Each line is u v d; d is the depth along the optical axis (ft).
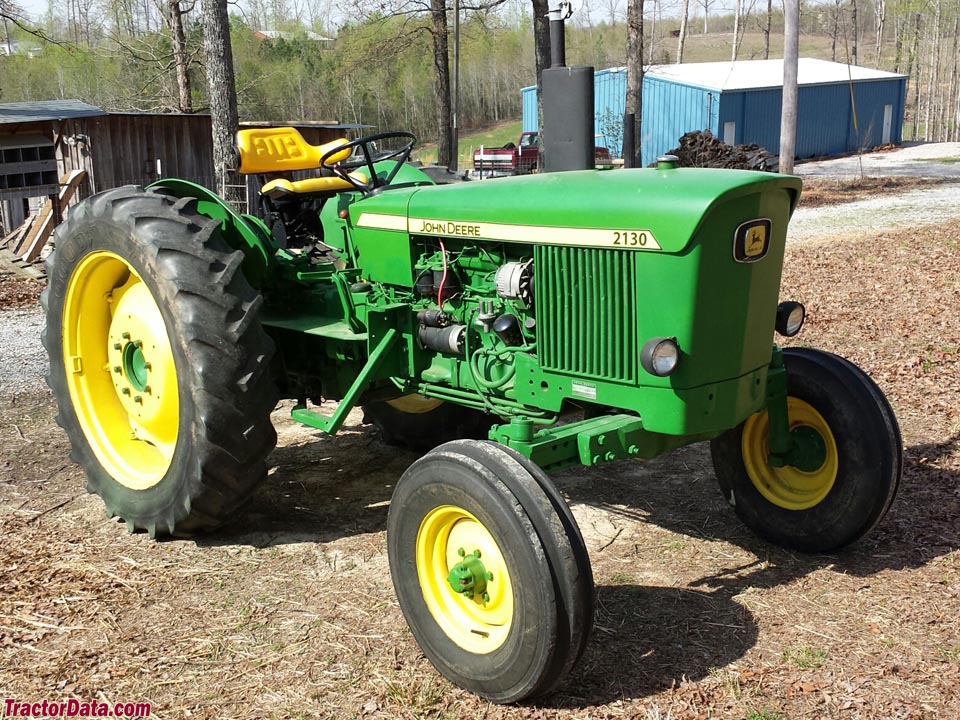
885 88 113.19
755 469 14.20
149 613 12.29
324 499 16.21
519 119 176.24
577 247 11.52
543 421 12.66
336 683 10.64
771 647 11.08
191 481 13.44
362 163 17.03
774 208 11.43
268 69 137.18
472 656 10.32
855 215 54.19
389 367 14.25
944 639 11.12
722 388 11.41
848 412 12.92
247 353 13.23
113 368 15.33
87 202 14.84
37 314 31.37
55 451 18.62
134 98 79.77
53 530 14.94
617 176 11.92
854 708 9.82
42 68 143.64
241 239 15.12
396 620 12.05
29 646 11.52
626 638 11.37
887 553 13.51
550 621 9.39
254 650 11.35
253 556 13.97
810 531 13.44
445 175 16.72
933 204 57.31
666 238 10.65
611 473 17.04
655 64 99.35
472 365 13.30
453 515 10.62
